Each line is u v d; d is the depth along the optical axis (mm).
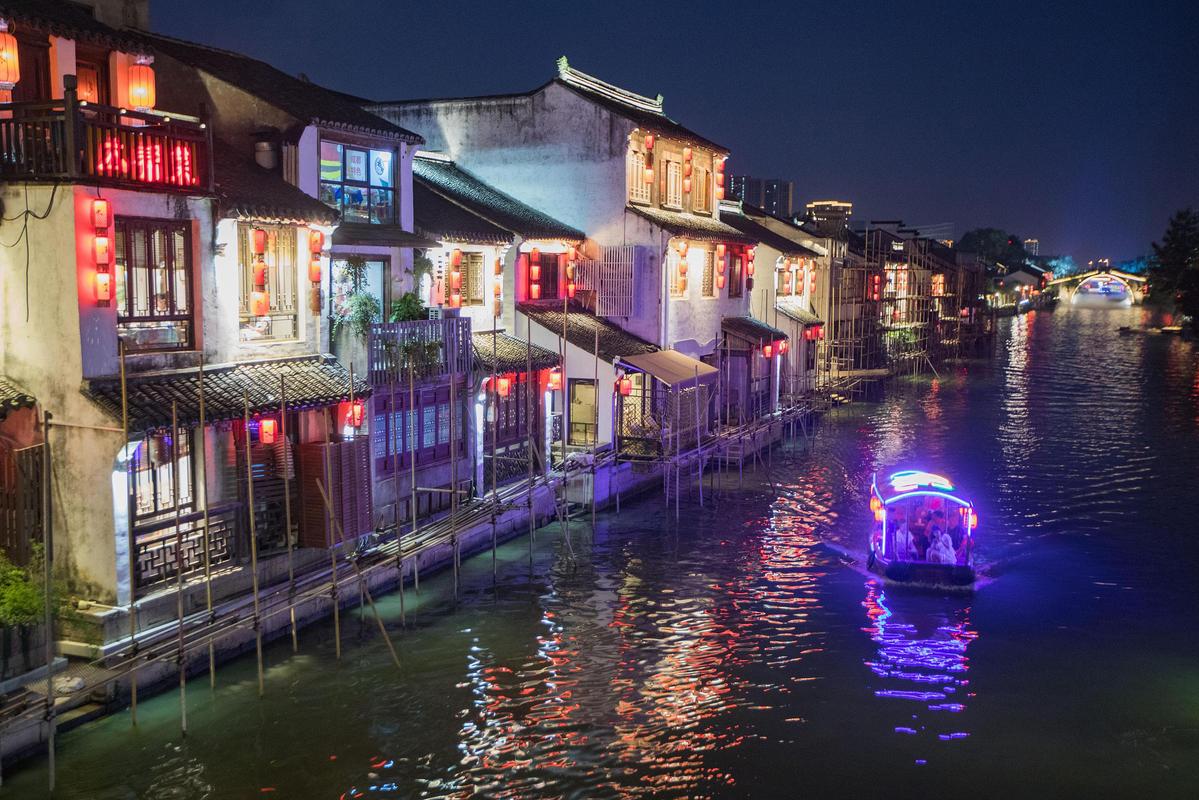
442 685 20438
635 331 40438
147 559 19516
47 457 15984
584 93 40562
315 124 25922
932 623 24781
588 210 40344
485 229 33375
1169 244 135125
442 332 28234
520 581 27250
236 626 19016
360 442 23984
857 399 65250
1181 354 96812
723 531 32969
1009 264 195000
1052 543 32125
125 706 18531
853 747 18391
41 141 18250
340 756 17453
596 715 19422
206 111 20734
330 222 23938
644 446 35969
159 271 20375
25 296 18906
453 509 25125
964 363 89312
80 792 15875
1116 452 47281
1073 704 20266
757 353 49406
